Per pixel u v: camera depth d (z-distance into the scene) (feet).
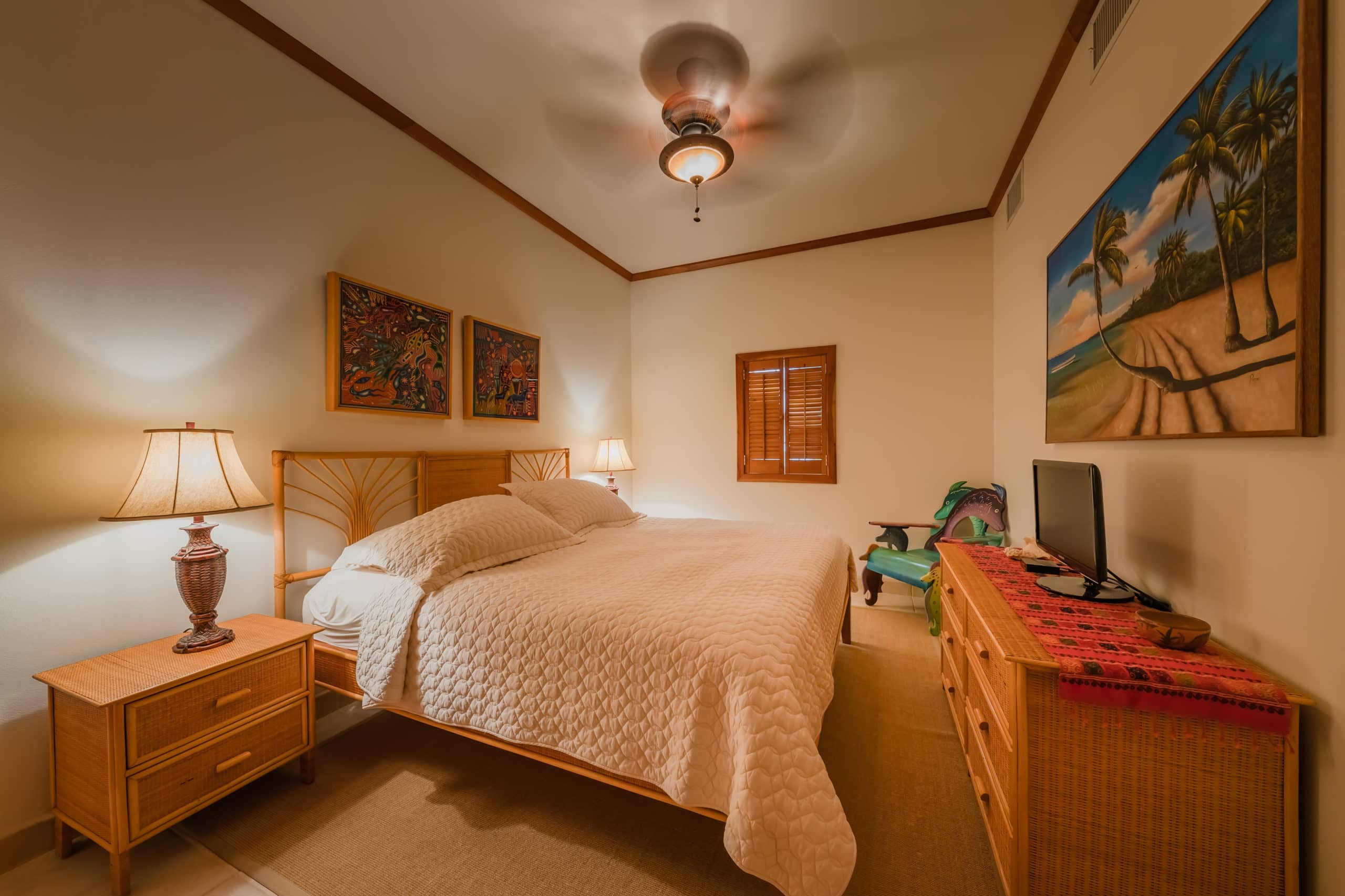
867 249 12.60
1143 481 5.04
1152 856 3.37
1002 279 10.55
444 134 8.59
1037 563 6.02
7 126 4.49
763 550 7.31
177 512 4.71
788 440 13.56
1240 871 3.20
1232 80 3.66
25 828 4.49
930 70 7.16
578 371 12.91
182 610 5.64
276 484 6.47
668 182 10.11
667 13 6.16
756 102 7.78
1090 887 3.51
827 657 5.03
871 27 6.43
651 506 15.08
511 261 10.63
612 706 4.39
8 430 4.51
